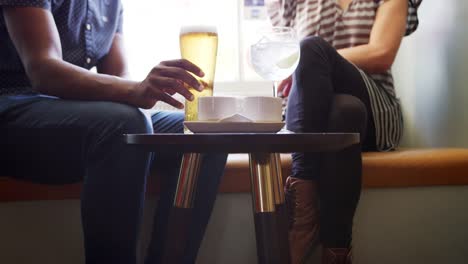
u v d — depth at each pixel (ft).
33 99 3.21
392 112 4.66
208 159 3.49
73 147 2.96
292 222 3.53
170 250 2.66
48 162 3.06
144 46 7.54
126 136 2.47
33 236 3.81
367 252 4.00
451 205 4.05
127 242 2.77
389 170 3.97
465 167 4.03
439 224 4.04
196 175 2.72
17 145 3.05
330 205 3.40
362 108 3.65
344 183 3.37
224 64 7.64
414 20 5.48
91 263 2.78
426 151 4.50
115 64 4.66
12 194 3.78
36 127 2.97
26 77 3.80
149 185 3.80
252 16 7.60
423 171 4.00
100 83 3.09
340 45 5.33
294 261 3.46
